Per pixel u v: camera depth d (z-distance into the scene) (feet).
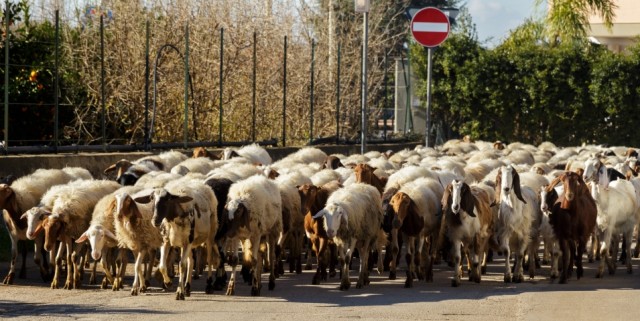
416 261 60.90
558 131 153.17
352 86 144.87
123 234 53.88
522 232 60.54
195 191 54.08
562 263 59.82
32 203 60.54
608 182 63.62
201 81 115.44
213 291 55.31
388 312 46.65
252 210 54.34
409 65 152.56
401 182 67.00
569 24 161.38
